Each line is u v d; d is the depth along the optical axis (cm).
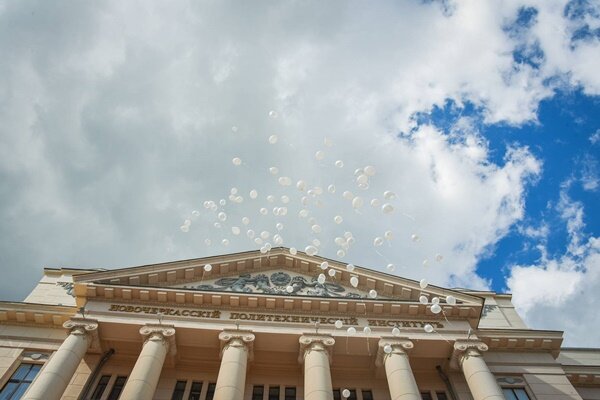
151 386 2325
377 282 2952
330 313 2773
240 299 2758
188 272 2941
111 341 2680
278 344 2662
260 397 2627
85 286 2759
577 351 3300
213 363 2719
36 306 2852
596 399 2988
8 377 2562
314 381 2381
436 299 2061
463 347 2619
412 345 2606
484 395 2364
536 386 2678
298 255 3088
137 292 2756
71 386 2525
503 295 3531
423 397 2680
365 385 2694
